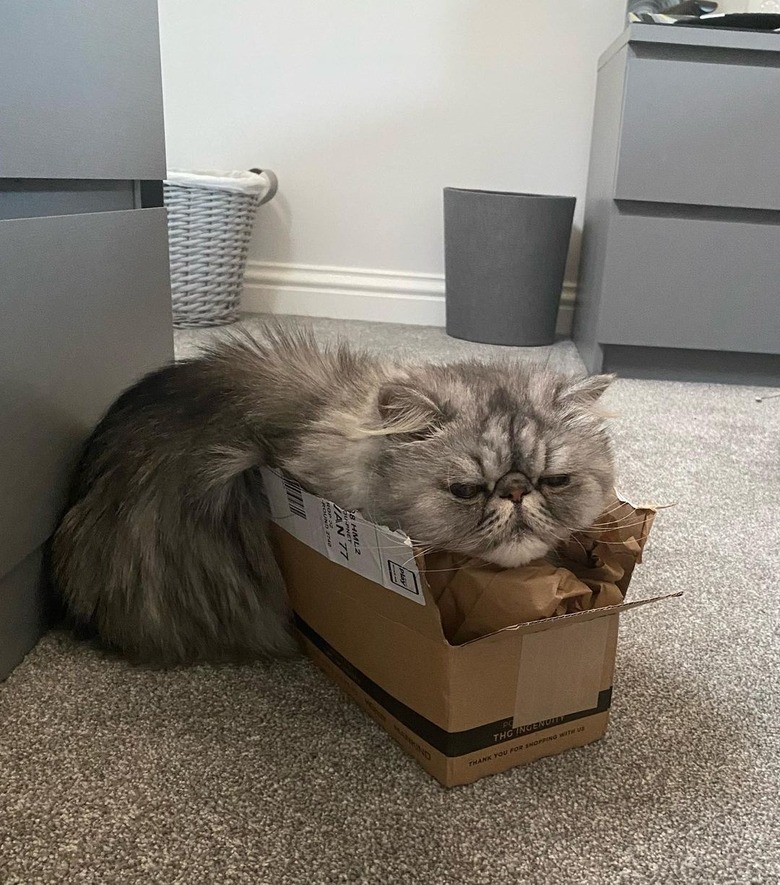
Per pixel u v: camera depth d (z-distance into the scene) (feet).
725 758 2.97
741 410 7.34
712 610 3.98
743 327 8.02
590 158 9.23
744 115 7.42
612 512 3.25
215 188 8.32
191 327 8.80
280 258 10.19
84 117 3.58
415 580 2.53
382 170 9.83
